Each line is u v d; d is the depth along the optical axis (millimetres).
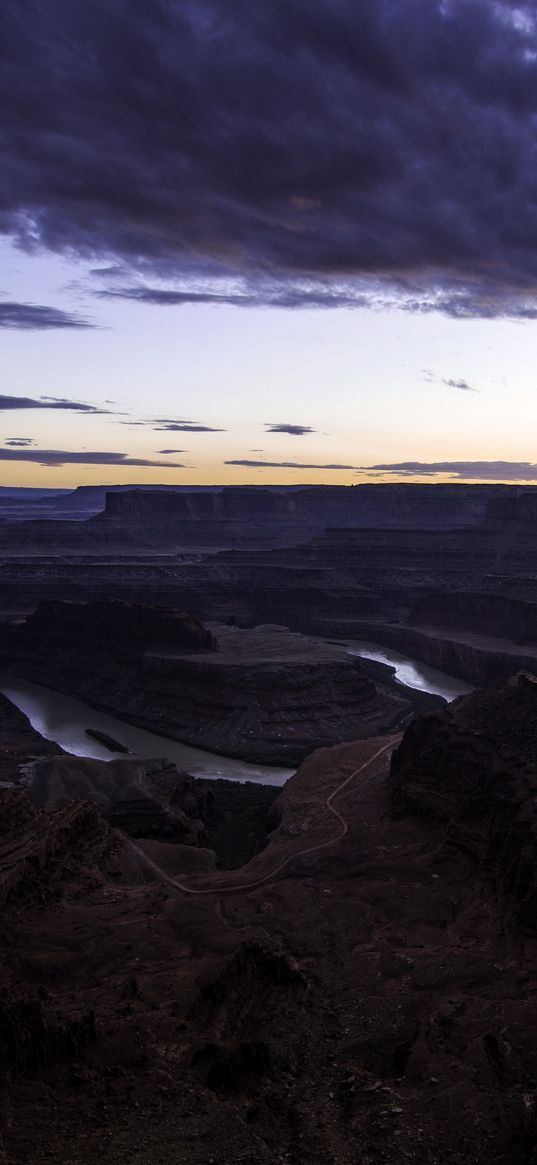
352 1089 50562
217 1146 42250
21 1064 49031
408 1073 52844
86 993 63938
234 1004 60281
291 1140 44594
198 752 159625
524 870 78250
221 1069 51469
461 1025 58750
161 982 64562
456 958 69125
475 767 101125
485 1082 51156
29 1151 40250
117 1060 51781
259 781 142000
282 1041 57094
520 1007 60719
